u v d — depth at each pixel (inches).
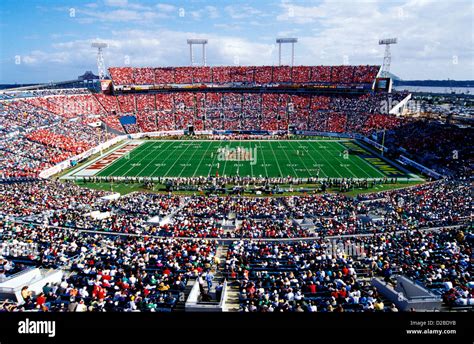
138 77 3427.7
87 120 2736.2
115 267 635.5
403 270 619.8
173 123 2994.6
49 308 463.5
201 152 2265.0
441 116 2883.9
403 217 1042.7
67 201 1202.0
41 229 871.7
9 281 561.6
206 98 3351.4
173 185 1576.0
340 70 3410.4
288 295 508.1
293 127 2913.4
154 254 705.0
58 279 610.2
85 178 1718.8
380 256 687.7
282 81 3486.7
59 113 2640.3
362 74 3302.2
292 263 666.8
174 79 3501.5
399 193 1364.4
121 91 3358.8
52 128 2349.9
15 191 1295.5
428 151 2003.0
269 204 1254.3
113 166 1948.8
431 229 909.8
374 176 1728.6
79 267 644.7
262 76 3528.5
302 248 749.9
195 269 629.6
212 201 1289.4
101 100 3134.8
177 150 2335.1
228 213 1125.1
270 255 697.6
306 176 1726.1
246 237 860.6
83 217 1008.2
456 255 691.4
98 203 1224.2
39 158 1872.5
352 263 676.1
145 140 2704.2
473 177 1539.1
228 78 3543.3
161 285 556.4
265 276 597.0
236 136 2797.7
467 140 2022.6
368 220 1024.9
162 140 2696.9
